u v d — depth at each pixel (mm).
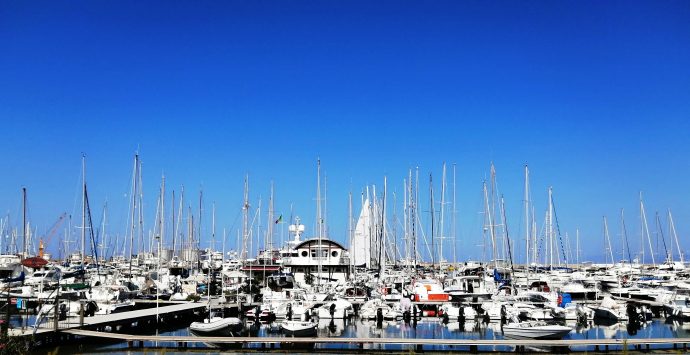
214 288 83500
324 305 64250
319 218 84875
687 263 124938
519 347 47781
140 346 48062
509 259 89062
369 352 46594
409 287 78000
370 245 104062
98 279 81250
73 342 49312
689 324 62281
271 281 87750
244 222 96438
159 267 91375
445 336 54406
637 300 71625
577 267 113875
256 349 47594
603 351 46469
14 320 57219
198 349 47375
